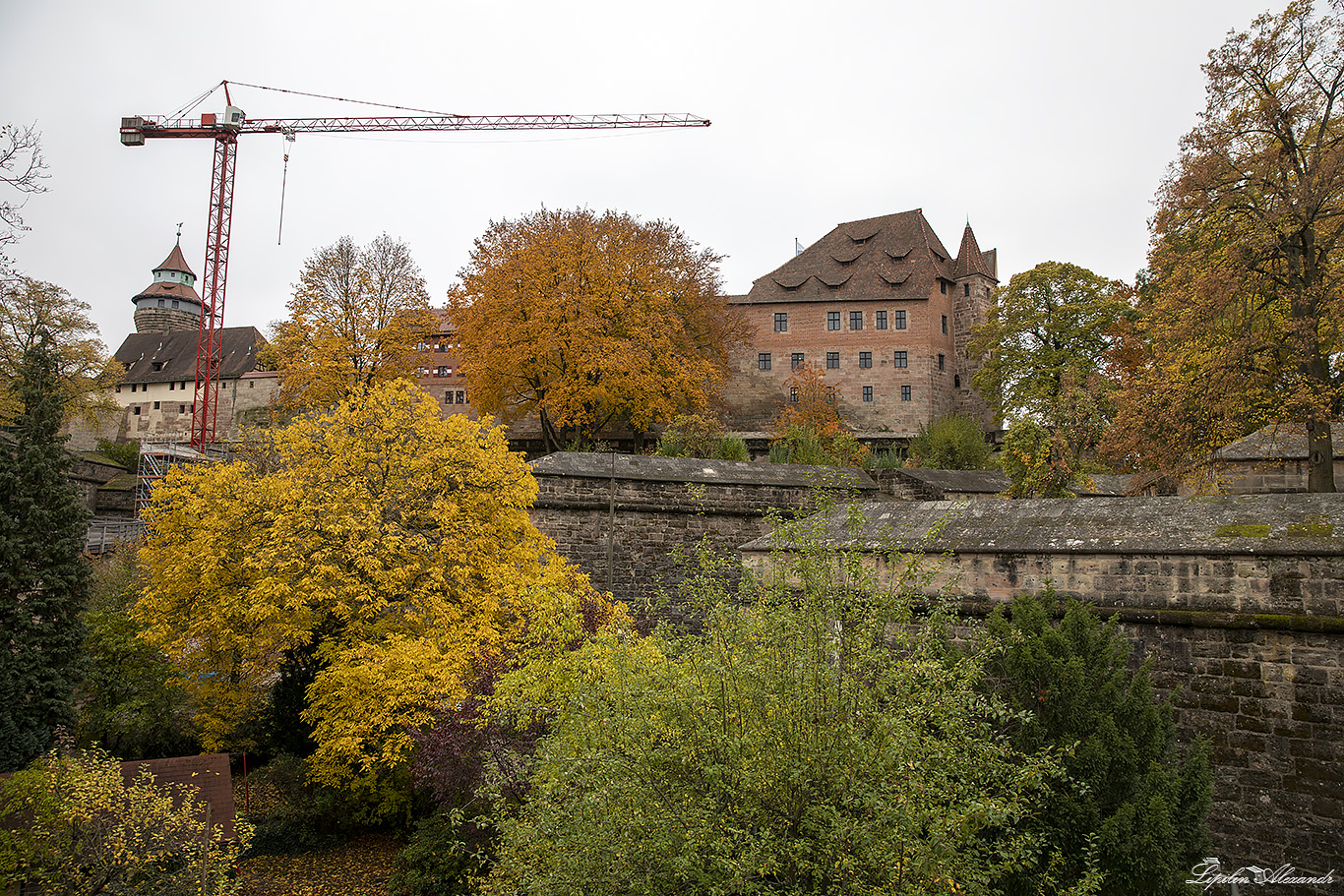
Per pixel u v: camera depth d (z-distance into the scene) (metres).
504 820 9.72
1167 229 21.17
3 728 16.70
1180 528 11.62
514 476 18.94
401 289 48.66
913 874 6.80
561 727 9.97
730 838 7.08
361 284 47.62
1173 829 7.79
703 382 46.06
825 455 30.64
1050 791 7.81
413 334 48.53
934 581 13.53
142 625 19.97
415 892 13.47
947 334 60.47
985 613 12.77
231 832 15.27
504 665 13.45
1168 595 11.38
